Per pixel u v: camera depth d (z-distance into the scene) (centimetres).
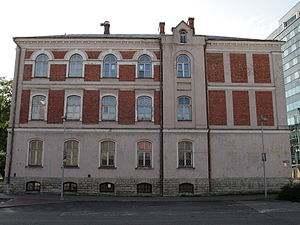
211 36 2938
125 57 2583
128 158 2417
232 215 1414
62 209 1658
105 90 2523
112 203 1955
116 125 2464
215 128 2470
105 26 3130
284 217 1345
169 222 1225
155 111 2492
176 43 2588
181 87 2527
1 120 3544
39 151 2438
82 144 2431
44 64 2584
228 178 2411
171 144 2422
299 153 7075
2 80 3638
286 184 2264
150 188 2381
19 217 1370
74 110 2500
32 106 2500
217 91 2547
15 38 2562
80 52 2578
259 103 2550
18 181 2380
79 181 2377
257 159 2456
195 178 2381
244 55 2628
